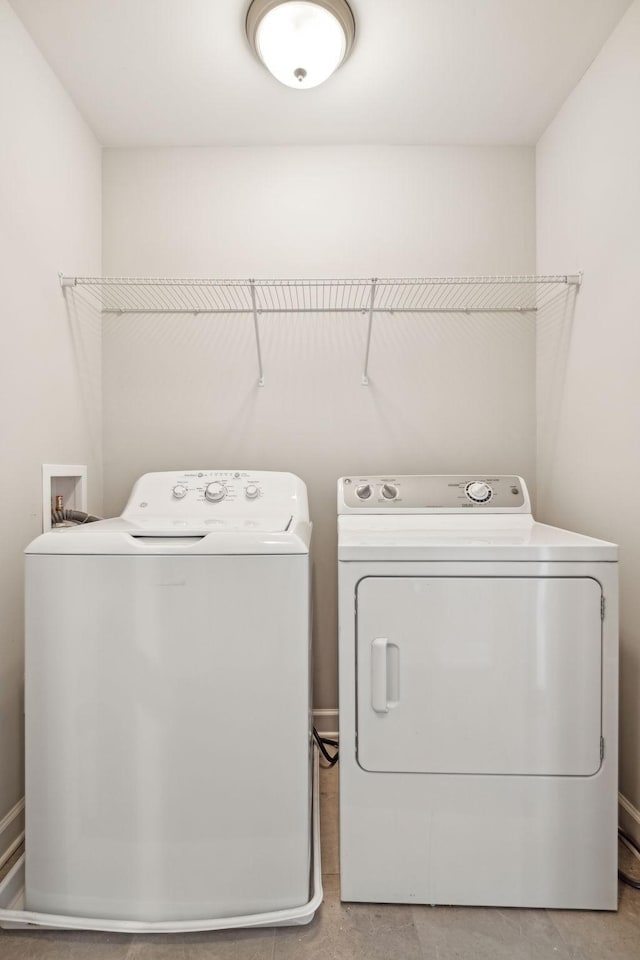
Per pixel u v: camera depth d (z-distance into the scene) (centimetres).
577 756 116
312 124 187
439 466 201
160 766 112
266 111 179
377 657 117
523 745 117
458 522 161
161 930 110
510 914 117
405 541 125
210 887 112
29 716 113
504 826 117
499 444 201
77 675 112
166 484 169
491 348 201
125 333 199
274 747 112
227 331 200
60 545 112
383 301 200
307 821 113
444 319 200
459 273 199
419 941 110
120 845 113
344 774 118
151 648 112
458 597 117
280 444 200
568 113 173
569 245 174
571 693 116
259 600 112
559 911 117
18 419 142
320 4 130
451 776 117
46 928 114
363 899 119
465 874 118
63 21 141
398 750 118
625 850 136
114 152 199
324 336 200
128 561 112
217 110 179
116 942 111
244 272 199
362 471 200
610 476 150
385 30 144
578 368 169
